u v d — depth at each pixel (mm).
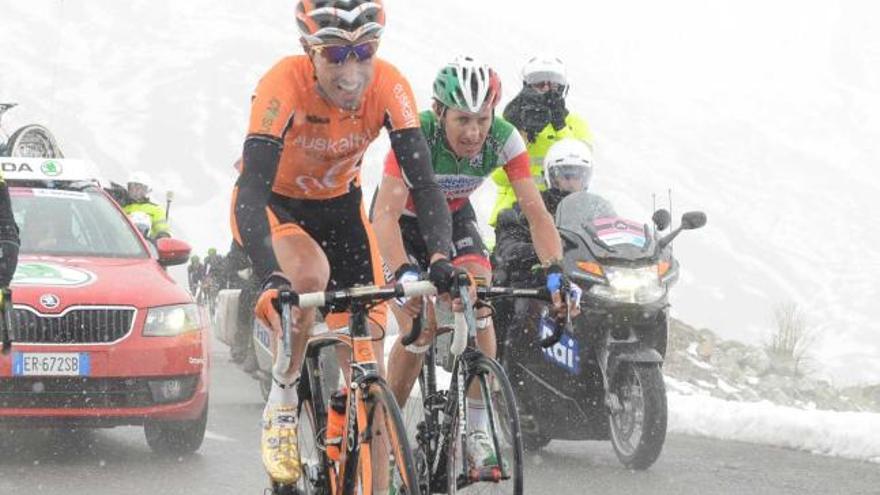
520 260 8312
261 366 10766
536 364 8281
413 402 6398
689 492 7449
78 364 8008
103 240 9320
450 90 6480
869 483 7746
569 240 8203
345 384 5652
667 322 8422
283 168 5871
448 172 6746
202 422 8445
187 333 8383
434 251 5246
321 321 7195
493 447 5137
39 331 7992
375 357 5500
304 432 5660
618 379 8242
